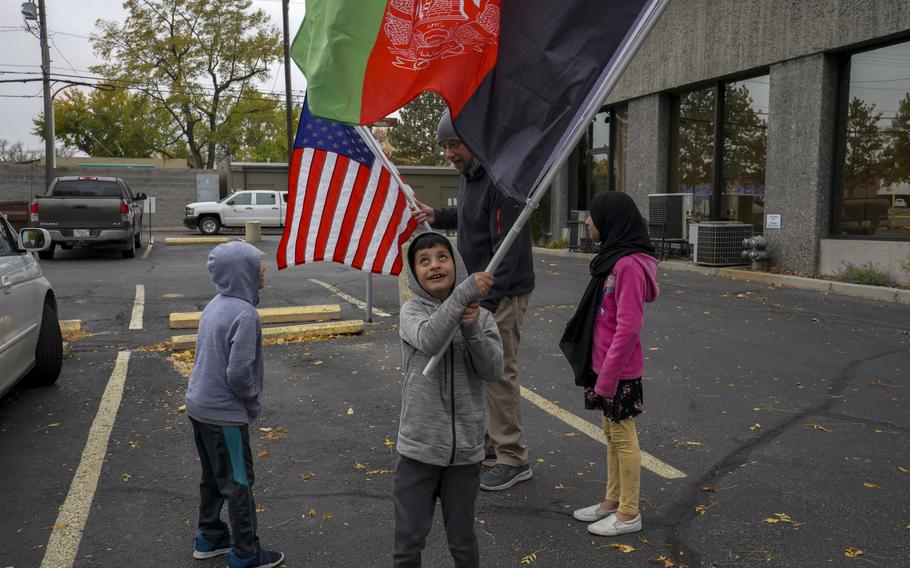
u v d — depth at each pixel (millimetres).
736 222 14094
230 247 3439
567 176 19656
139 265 16531
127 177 35000
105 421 5449
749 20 13078
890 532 3600
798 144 12273
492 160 2957
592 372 3648
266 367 7039
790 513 3824
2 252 5703
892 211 11164
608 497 3801
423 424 2764
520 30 2953
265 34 45500
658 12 2654
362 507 4004
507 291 4055
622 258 3449
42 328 6211
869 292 10422
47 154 28953
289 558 3461
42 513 3938
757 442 4863
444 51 2965
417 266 2844
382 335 8484
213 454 3289
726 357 7125
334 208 4145
